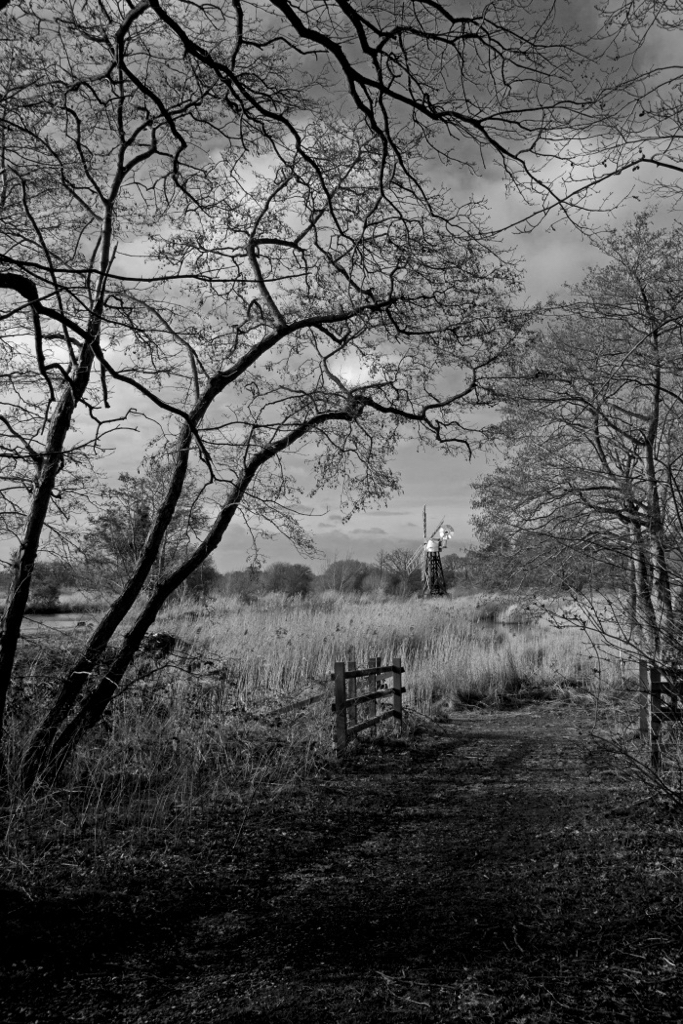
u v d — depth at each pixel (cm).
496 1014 383
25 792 672
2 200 703
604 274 1301
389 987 414
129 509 764
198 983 420
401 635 1975
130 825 672
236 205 844
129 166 830
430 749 1123
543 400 1230
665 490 736
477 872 605
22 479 691
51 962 440
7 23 672
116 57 607
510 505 1273
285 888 569
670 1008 386
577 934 479
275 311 856
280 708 1020
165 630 1406
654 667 673
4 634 715
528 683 1778
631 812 746
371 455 884
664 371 1127
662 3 425
